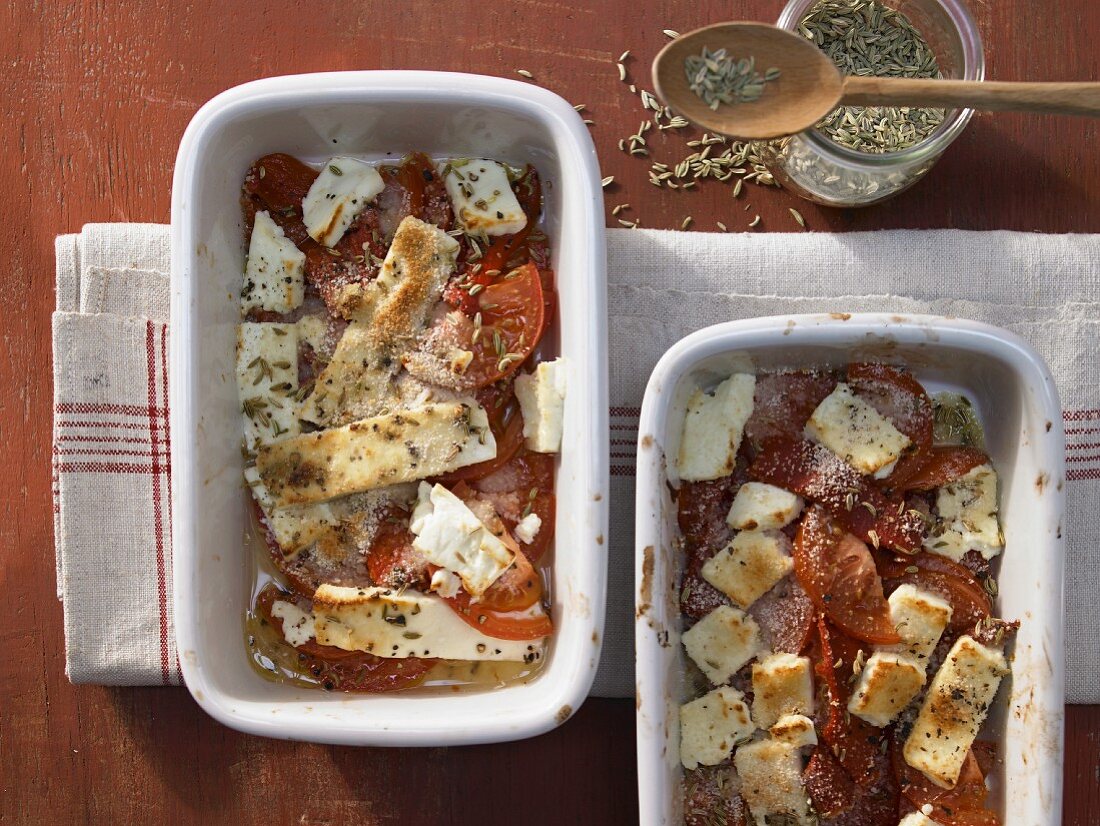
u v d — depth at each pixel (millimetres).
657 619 388
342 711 411
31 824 490
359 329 433
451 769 489
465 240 442
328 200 438
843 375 437
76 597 476
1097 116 400
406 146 450
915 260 476
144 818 490
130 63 491
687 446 426
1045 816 397
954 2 430
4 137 491
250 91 408
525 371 443
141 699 493
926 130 460
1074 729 479
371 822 488
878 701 414
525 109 410
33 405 493
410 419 417
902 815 426
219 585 419
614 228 483
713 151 488
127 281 479
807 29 462
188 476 398
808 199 480
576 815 484
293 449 426
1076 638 472
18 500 493
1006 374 412
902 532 420
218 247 424
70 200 491
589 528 393
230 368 433
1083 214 488
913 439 431
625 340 473
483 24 489
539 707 403
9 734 491
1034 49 490
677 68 404
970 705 417
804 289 476
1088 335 472
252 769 490
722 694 419
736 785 425
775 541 421
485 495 436
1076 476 472
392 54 489
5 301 493
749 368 429
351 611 420
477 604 424
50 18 491
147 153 491
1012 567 422
